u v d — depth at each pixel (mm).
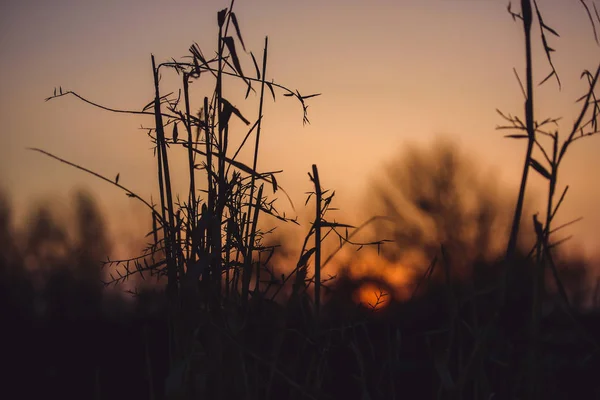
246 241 2057
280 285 2018
